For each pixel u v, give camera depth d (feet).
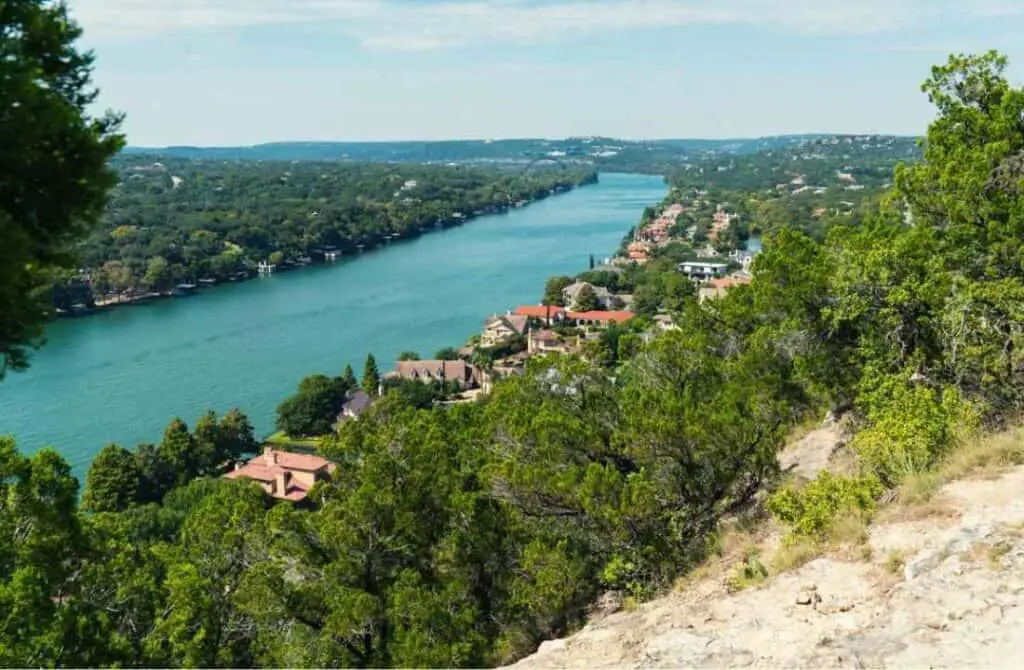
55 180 30.27
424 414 99.19
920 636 35.12
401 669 60.03
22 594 48.91
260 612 68.69
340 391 290.97
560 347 386.93
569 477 69.10
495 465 74.02
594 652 43.70
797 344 84.07
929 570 40.32
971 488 48.78
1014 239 70.69
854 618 38.63
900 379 68.18
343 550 71.36
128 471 215.72
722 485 69.46
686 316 102.89
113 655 54.08
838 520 48.75
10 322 30.89
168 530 176.35
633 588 61.46
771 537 57.98
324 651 65.31
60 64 32.22
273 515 73.97
